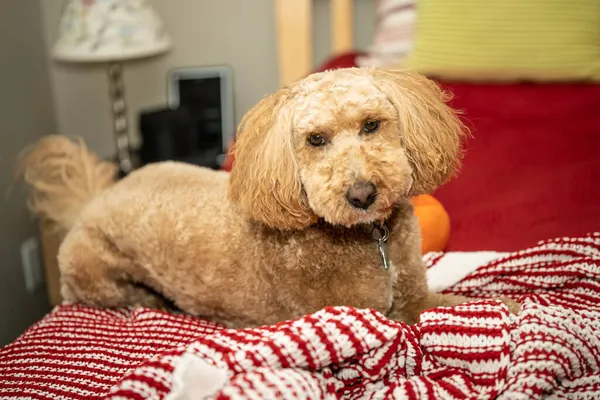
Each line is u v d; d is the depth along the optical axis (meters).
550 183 1.41
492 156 1.57
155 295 1.24
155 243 1.09
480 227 1.29
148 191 1.13
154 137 2.13
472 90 1.89
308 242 0.97
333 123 0.90
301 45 2.26
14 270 1.92
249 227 1.03
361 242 0.97
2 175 1.86
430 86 1.03
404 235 1.00
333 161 0.89
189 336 1.03
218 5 2.38
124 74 2.44
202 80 2.36
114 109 2.17
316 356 0.75
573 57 1.81
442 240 1.21
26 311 1.99
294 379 0.71
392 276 0.99
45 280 2.12
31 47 2.17
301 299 1.00
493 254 1.15
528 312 0.83
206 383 0.71
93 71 2.41
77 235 1.19
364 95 0.91
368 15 2.36
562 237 1.17
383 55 2.02
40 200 1.54
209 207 1.08
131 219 1.11
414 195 0.99
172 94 2.36
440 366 0.84
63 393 0.89
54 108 2.39
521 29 1.82
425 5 1.92
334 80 0.93
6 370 0.96
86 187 1.37
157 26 2.04
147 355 0.97
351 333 0.77
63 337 1.05
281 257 0.99
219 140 2.41
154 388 0.73
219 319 1.11
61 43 1.94
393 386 0.79
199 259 1.05
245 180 0.95
